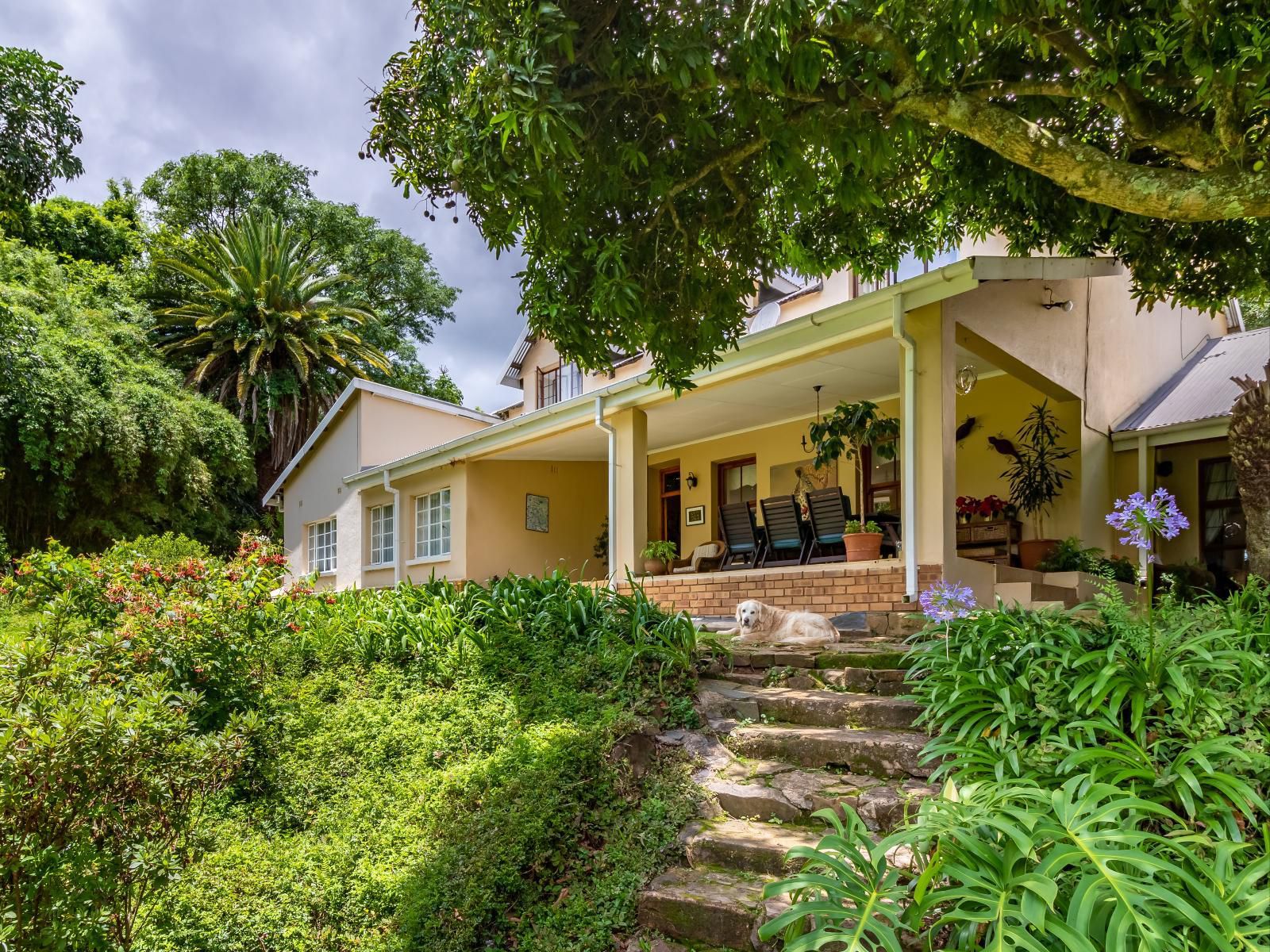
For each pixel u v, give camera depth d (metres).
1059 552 8.56
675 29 3.87
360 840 3.79
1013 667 3.70
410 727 4.54
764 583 8.44
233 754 3.82
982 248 9.90
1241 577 9.48
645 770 4.14
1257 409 5.68
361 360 27.08
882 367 8.88
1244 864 2.48
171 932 3.33
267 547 6.39
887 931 2.26
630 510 9.84
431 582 6.85
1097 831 2.45
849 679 4.76
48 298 17.47
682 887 3.22
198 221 28.31
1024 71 4.98
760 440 12.13
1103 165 4.01
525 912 3.36
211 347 24.25
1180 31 3.85
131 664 4.76
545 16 3.51
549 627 5.48
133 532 16.98
